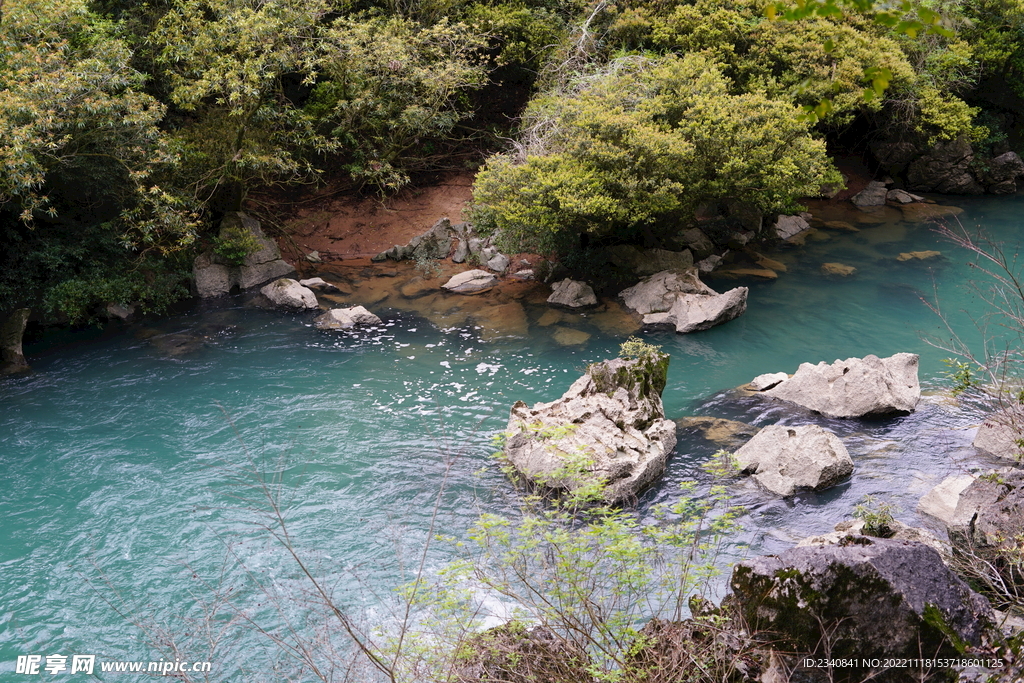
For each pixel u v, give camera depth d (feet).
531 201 79.20
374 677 29.68
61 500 50.85
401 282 90.02
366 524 47.55
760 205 86.07
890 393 58.29
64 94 66.90
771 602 24.13
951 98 117.19
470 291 87.61
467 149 114.32
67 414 61.82
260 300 85.66
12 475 53.57
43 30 69.97
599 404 54.44
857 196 118.93
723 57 100.58
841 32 100.83
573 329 77.92
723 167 79.36
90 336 76.54
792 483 49.14
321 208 104.99
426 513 48.60
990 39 123.13
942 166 122.62
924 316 79.25
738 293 78.43
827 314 80.69
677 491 50.26
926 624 23.16
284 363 71.05
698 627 25.45
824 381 60.59
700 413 61.52
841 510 46.98
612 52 102.47
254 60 84.23
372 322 79.82
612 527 28.27
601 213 76.38
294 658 35.17
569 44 102.42
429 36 99.76
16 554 45.68
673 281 81.15
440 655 27.04
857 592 23.43
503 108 114.73
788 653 23.81
